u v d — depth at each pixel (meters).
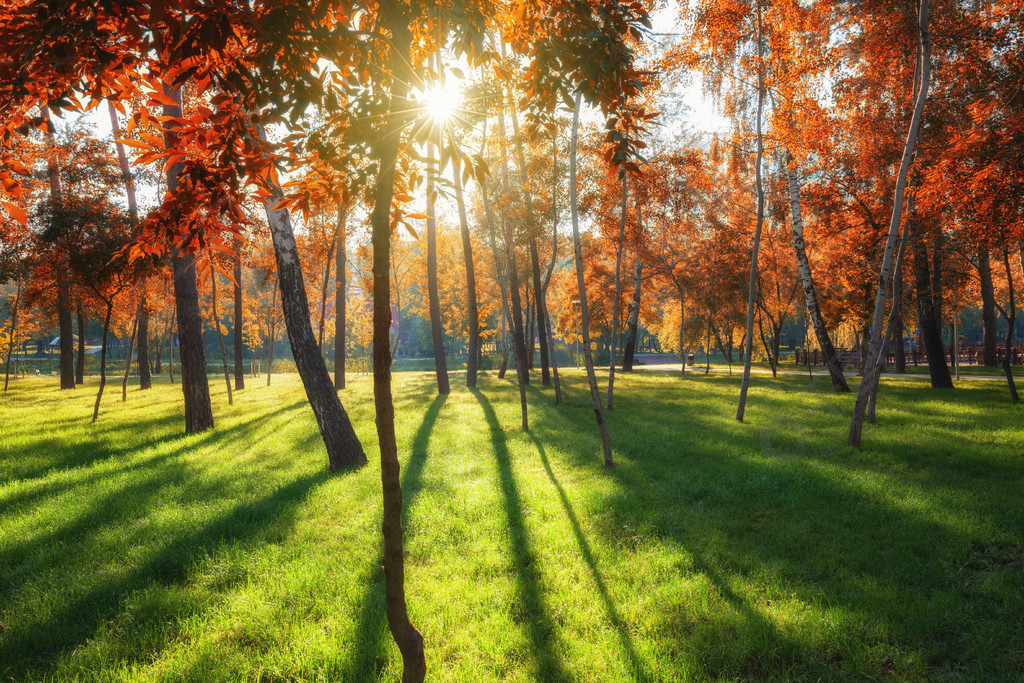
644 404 15.55
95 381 33.22
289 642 3.60
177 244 2.31
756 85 12.30
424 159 2.20
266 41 1.72
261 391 23.34
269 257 19.50
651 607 3.97
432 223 19.55
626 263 32.34
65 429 12.97
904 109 13.09
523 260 25.20
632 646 3.49
